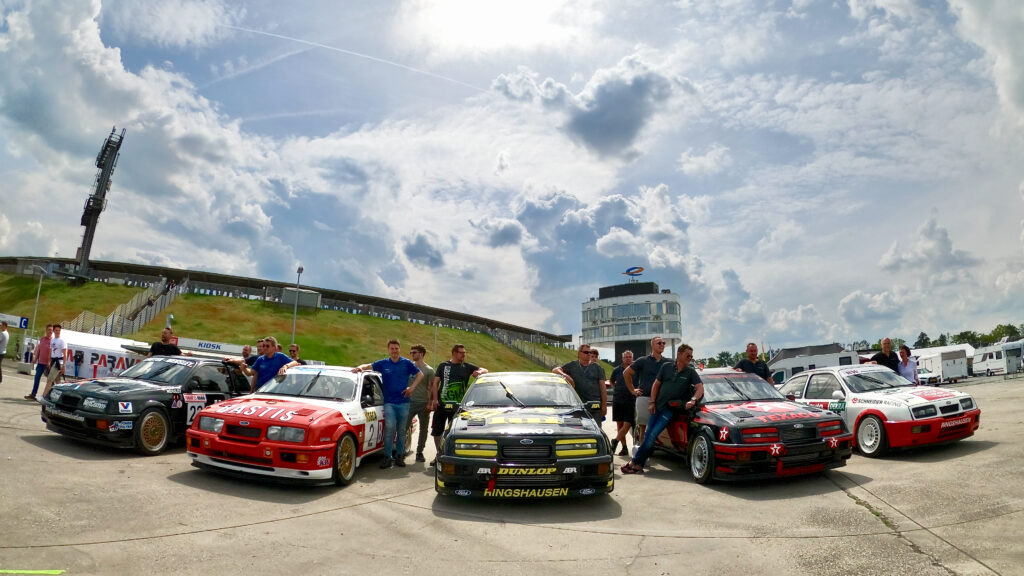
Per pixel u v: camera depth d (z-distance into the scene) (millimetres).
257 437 6812
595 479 6266
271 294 87125
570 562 4629
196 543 4727
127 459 7711
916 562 4441
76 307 68562
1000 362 38938
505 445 6293
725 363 106188
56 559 4133
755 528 5500
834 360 43750
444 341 90938
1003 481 6551
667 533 5410
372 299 101875
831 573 4305
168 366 9219
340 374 8500
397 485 7391
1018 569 4184
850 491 6723
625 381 9242
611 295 102125
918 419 8477
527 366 93438
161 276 85125
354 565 4457
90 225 79688
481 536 5297
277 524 5426
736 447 7023
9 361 26109
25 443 7953
